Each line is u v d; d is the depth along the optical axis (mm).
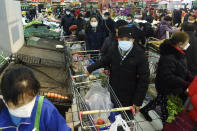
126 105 2373
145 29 5941
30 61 2457
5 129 1074
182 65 2316
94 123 1676
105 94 2053
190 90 1971
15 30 2609
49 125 1149
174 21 10727
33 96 1039
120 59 2238
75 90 2051
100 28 4473
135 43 2240
